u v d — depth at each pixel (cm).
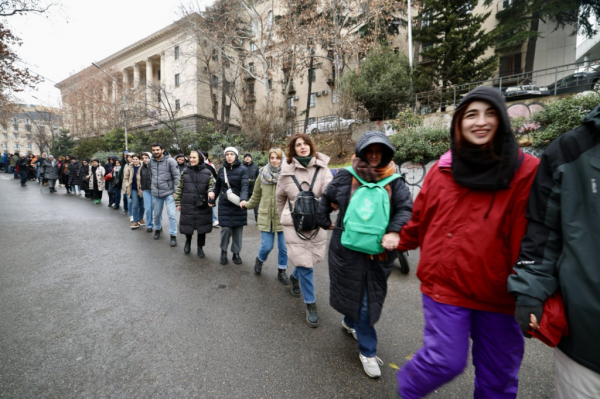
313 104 2855
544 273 113
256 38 2167
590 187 104
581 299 103
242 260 472
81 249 528
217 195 461
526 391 198
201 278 396
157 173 568
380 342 255
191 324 282
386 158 203
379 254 205
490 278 135
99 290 357
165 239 602
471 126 132
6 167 2867
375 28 1806
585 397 108
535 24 1927
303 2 1861
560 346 114
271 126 1617
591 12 1675
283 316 298
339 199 218
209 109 3189
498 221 133
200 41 2172
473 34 1584
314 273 420
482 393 153
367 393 197
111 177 982
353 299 207
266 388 201
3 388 198
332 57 2136
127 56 3691
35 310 308
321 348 246
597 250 102
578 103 655
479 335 150
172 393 196
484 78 1619
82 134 3497
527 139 723
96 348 244
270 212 375
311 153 304
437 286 151
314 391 199
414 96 1418
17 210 930
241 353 239
